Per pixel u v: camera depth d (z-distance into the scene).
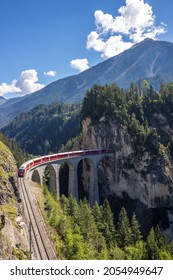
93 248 70.88
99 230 89.75
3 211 58.53
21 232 55.47
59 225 68.94
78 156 141.62
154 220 143.12
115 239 88.25
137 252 77.12
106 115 165.38
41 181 121.69
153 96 183.50
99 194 165.88
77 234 66.56
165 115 171.62
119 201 158.50
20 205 70.75
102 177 167.25
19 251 44.56
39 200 84.81
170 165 148.88
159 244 83.88
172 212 143.75
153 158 147.75
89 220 82.38
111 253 70.44
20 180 97.19
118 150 158.25
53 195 110.62
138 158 150.38
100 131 165.88
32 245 54.22
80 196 171.88
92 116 171.75
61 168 172.88
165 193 144.50
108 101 169.12
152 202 144.50
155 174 145.00
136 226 94.12
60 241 62.19
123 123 160.38
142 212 146.88
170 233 139.88
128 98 178.62
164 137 163.00
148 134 153.12
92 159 149.50
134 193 153.00
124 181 156.88
